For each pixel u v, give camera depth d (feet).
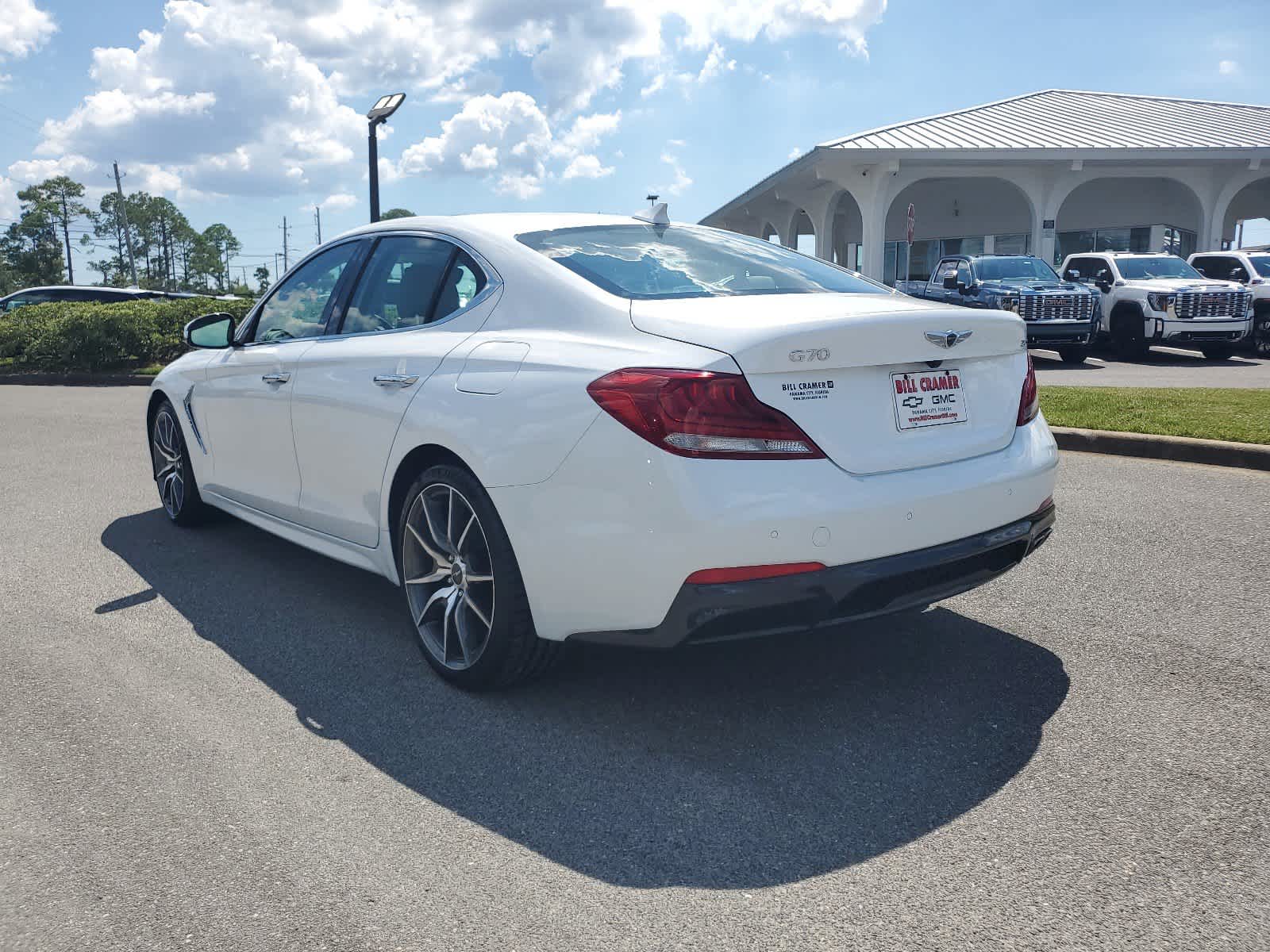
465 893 7.23
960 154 68.44
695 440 8.55
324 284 14.02
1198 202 76.89
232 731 9.96
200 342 15.25
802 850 7.68
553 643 10.13
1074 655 11.32
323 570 15.71
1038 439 10.74
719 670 11.21
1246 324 50.57
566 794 8.63
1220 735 9.30
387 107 51.57
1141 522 16.84
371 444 11.60
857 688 10.65
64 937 6.79
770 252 12.66
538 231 11.76
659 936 6.70
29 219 411.54
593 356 9.42
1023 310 48.60
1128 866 7.32
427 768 9.13
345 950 6.60
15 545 17.38
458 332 11.14
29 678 11.35
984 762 8.98
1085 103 87.40
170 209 503.20
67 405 42.96
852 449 9.05
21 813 8.43
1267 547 15.20
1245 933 6.53
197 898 7.21
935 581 9.55
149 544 17.35
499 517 9.89
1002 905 6.91
